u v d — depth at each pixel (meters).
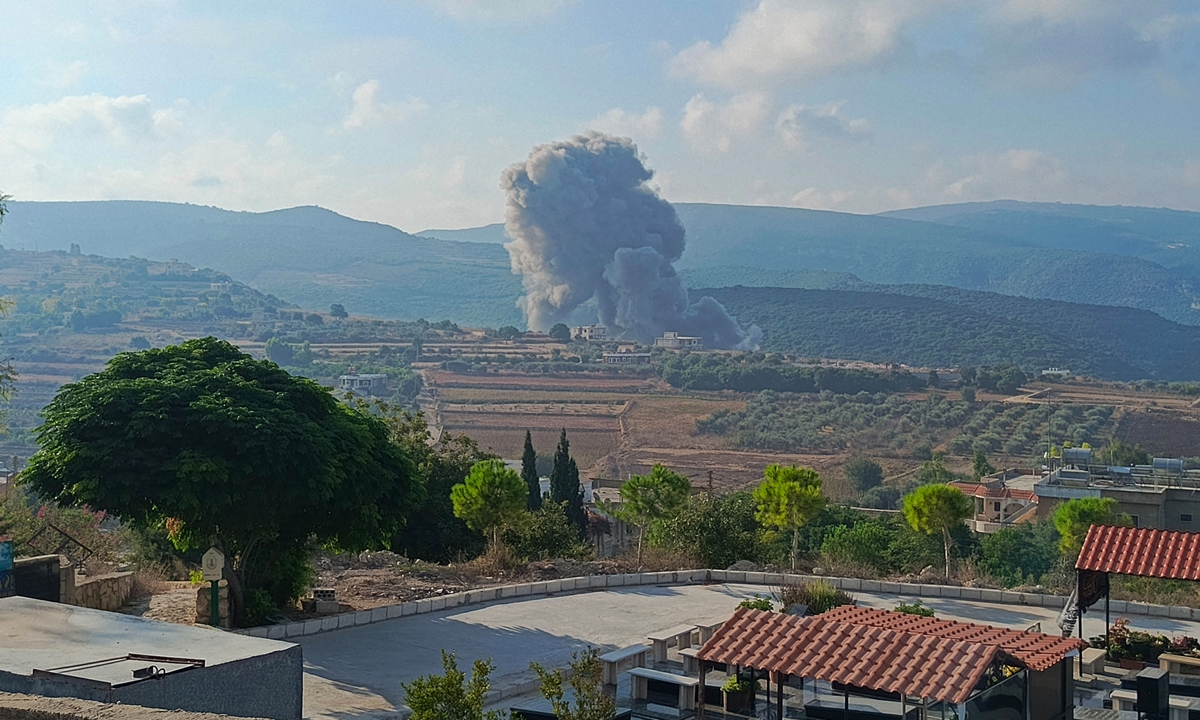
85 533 32.75
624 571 33.91
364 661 22.00
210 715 8.89
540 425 169.75
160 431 21.86
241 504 22.52
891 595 31.39
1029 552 46.84
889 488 116.31
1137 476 73.69
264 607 24.61
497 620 26.55
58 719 8.81
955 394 188.25
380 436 26.36
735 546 37.16
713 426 168.38
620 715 17.11
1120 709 19.47
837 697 18.06
